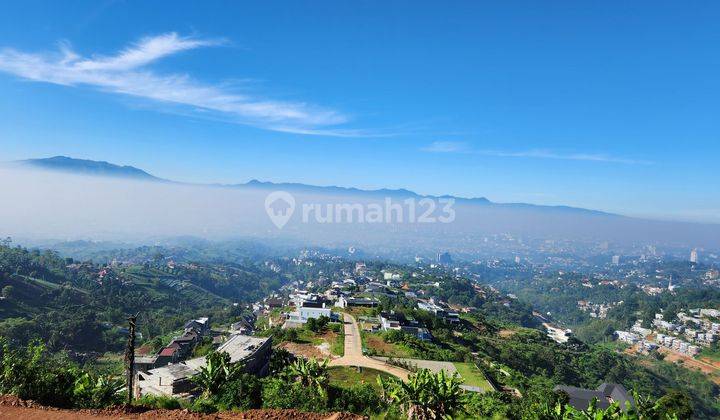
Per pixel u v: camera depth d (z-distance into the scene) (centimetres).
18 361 1956
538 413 2422
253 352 4447
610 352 12431
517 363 8800
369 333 7762
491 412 3547
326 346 6700
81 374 2119
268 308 14962
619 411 2070
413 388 2216
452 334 9531
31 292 12206
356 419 1800
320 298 12038
